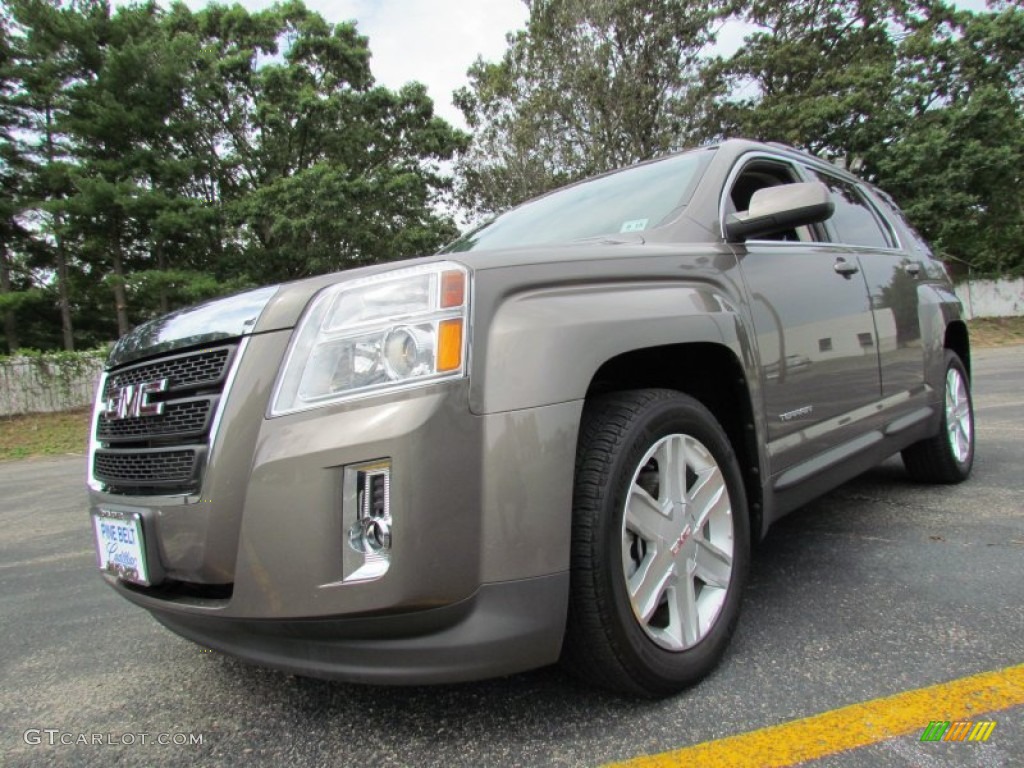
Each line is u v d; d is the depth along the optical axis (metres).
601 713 1.84
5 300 20.70
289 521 1.56
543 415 1.64
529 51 23.53
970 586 2.53
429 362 1.56
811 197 2.29
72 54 20.05
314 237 20.53
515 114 24.05
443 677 1.56
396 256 21.38
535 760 1.65
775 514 2.40
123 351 2.09
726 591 2.07
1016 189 24.70
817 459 2.63
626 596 1.76
